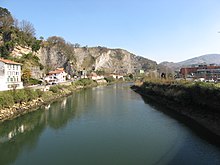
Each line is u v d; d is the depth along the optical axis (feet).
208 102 127.95
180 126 120.88
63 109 178.50
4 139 103.65
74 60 644.69
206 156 79.46
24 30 442.91
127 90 365.40
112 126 123.24
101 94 297.94
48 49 531.50
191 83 165.58
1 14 401.08
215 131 108.17
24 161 78.84
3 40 368.68
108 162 76.48
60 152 86.48
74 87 380.99
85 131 114.32
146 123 129.18
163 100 203.82
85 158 80.28
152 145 92.27
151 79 305.73
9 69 216.33
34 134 110.83
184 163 74.23
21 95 176.76
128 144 94.02
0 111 144.05
